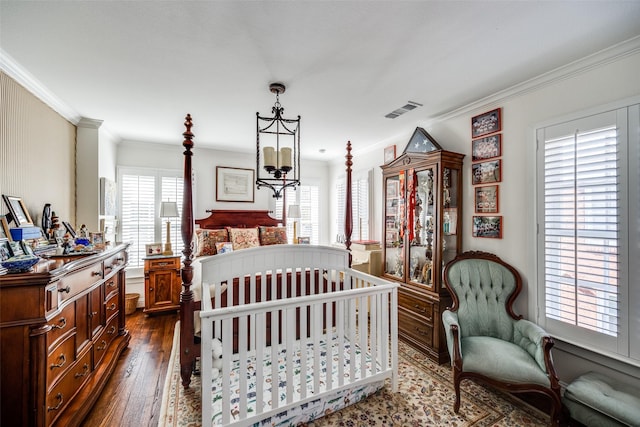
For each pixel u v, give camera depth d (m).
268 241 4.44
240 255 2.38
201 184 4.55
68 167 2.90
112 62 1.93
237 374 2.07
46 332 1.43
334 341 2.66
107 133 3.55
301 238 4.88
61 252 2.03
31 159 2.26
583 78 1.94
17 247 1.66
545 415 1.86
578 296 1.96
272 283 2.53
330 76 2.14
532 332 1.94
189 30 1.59
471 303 2.32
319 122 3.23
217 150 4.66
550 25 1.55
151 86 2.30
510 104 2.41
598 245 1.87
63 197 2.80
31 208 2.26
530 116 2.27
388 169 3.41
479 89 2.37
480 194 2.65
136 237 4.09
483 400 2.01
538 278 2.19
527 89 2.26
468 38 1.67
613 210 1.80
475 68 2.02
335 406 1.88
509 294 2.27
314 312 1.79
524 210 2.31
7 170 1.99
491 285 2.34
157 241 4.23
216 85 2.28
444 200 2.75
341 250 2.79
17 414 1.37
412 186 3.04
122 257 2.78
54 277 1.45
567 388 1.74
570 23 1.53
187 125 2.27
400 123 3.26
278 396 1.75
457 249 2.77
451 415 1.85
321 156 5.17
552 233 2.11
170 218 4.33
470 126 2.75
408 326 2.93
